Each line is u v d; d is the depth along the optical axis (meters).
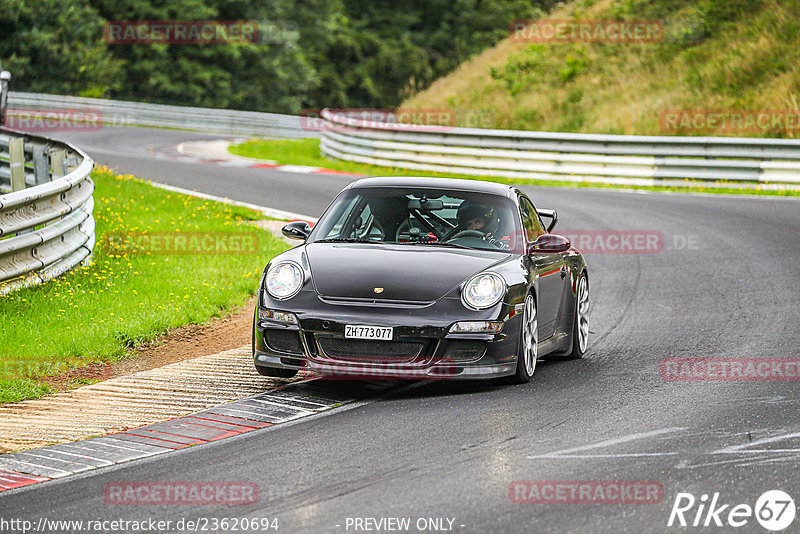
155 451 20.73
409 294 25.34
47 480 18.98
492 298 25.45
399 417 23.09
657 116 104.44
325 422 22.77
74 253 39.06
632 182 83.25
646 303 39.25
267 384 26.66
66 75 183.62
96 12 198.38
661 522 16.31
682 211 66.44
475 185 30.39
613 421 22.64
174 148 116.25
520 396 25.23
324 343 25.12
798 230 58.22
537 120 116.62
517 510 16.78
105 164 86.19
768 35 111.94
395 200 29.52
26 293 33.91
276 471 19.09
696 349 31.17
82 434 22.12
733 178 80.69
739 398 24.86
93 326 31.20
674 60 117.75
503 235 28.53
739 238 55.50
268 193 71.00
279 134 151.38
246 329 34.38
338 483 18.28
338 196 30.30
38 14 184.50
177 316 34.25
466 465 19.30
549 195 75.31
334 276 25.98
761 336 32.78
